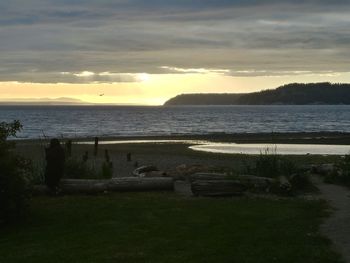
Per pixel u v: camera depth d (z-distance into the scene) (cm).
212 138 5934
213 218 1189
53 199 1447
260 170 1761
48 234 1070
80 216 1232
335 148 4638
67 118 13975
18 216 1203
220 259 864
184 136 6328
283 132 7500
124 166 2778
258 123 11269
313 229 1070
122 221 1174
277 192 1541
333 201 1427
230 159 3322
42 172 1584
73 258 888
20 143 4675
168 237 1019
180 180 1862
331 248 926
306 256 873
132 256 891
